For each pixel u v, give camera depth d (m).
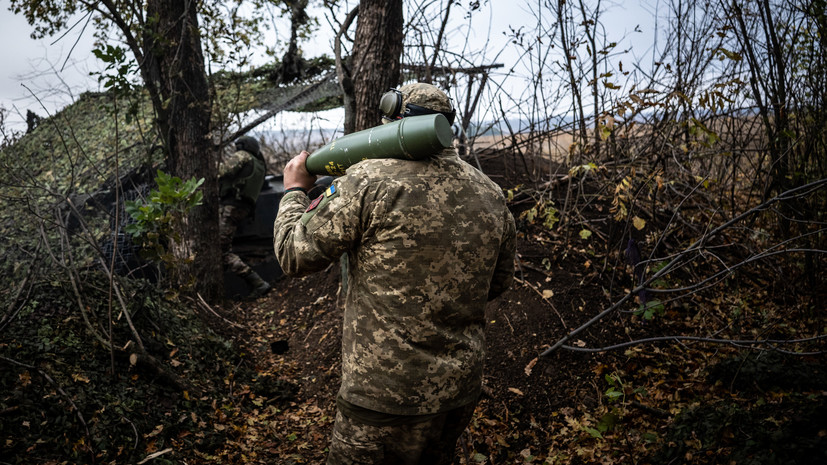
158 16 4.38
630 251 3.40
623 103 3.24
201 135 4.68
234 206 4.99
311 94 6.20
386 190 1.69
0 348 2.80
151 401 2.99
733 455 2.20
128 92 4.38
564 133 4.57
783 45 3.59
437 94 1.84
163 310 3.81
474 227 1.76
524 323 3.50
